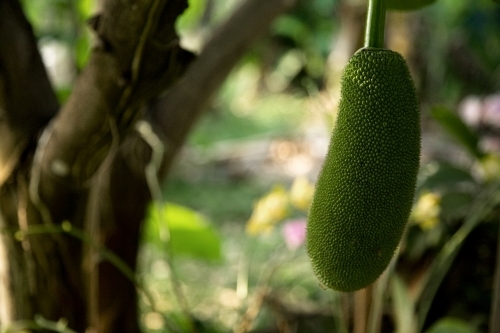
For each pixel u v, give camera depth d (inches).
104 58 40.7
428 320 71.6
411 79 33.4
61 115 45.4
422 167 76.1
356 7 93.0
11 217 52.9
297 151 239.6
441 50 186.5
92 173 47.9
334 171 33.1
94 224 55.8
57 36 107.3
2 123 49.0
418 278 67.7
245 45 64.9
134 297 62.2
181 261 129.0
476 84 181.5
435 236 68.1
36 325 52.5
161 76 41.4
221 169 232.2
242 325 63.8
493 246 72.2
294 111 342.0
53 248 53.2
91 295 57.6
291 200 67.4
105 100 42.4
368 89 32.8
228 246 141.0
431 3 40.8
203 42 64.9
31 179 49.8
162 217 55.8
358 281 33.3
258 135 290.0
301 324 81.7
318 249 33.4
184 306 56.4
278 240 136.0
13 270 55.0
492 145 87.0
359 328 57.4
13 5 48.5
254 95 403.5
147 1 38.1
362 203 32.7
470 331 52.6
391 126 32.7
